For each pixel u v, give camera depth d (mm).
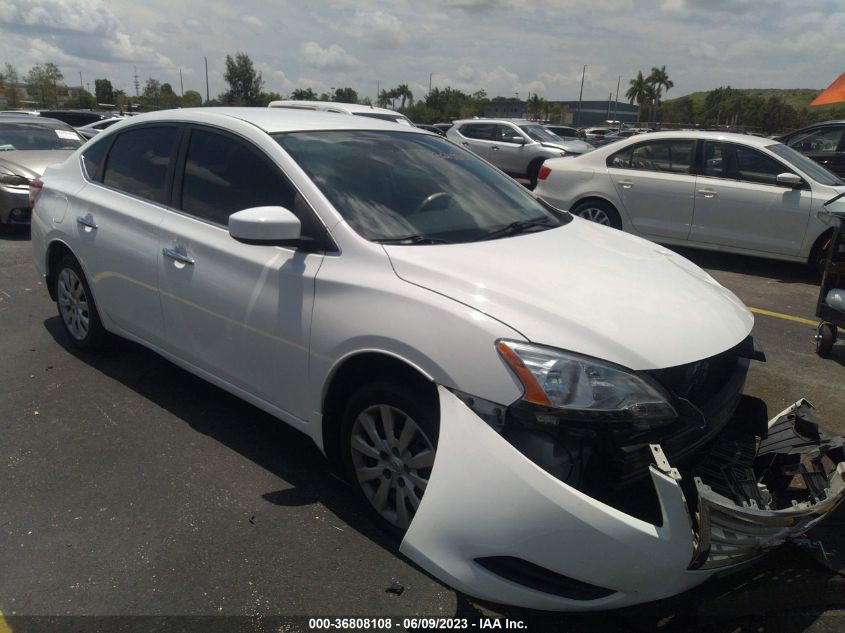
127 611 2418
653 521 2168
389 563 2697
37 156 9102
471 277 2564
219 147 3492
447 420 2307
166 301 3605
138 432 3668
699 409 2385
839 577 2623
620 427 2164
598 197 8570
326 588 2557
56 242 4469
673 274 2973
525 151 15711
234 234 2795
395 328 2516
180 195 3611
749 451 2596
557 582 2166
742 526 2168
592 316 2389
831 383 4578
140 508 3008
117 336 4547
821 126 12844
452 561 2234
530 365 2219
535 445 2188
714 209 7770
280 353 3012
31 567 2627
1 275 6773
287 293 2943
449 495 2225
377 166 3359
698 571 2150
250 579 2588
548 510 2088
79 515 2949
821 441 2686
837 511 2949
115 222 3920
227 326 3256
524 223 3371
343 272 2775
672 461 2260
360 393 2738
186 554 2719
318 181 3059
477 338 2326
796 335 5559
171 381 4316
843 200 4898
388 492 2773
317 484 3227
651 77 96312
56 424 3742
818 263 7301
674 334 2420
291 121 3531
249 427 3758
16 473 3264
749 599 2441
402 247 2785
